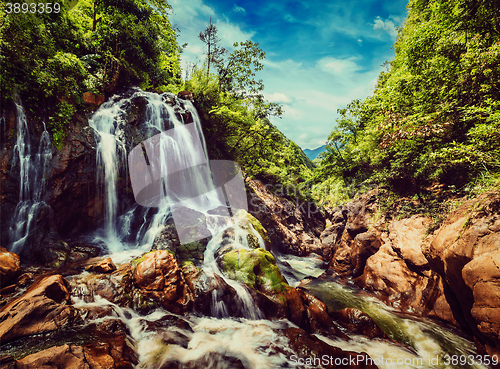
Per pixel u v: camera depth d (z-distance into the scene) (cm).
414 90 1020
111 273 626
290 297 724
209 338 529
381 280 934
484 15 743
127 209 1054
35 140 739
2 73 646
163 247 884
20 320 396
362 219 1294
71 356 329
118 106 1084
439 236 674
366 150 1470
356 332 671
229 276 812
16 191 693
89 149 888
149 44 1395
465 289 572
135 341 463
